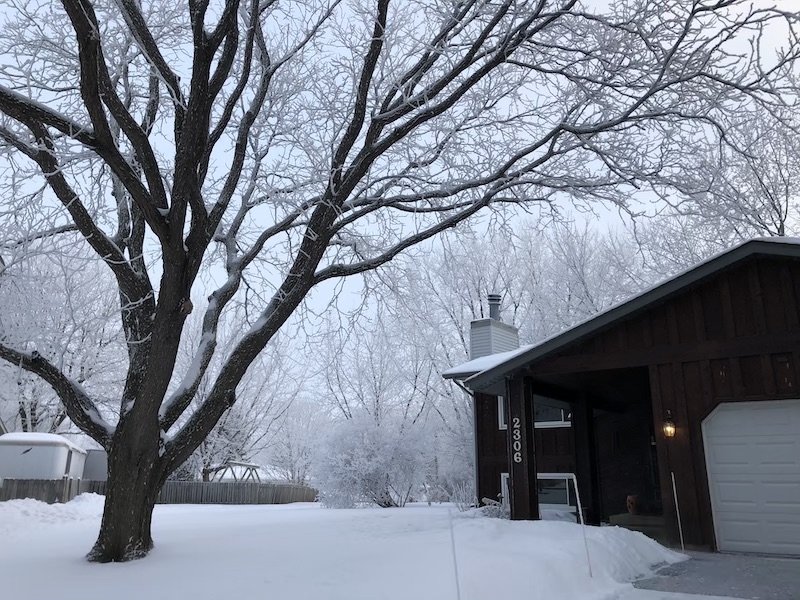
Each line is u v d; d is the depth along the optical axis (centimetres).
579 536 826
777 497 929
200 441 878
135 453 793
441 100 991
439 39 949
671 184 1000
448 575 603
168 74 802
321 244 946
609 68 981
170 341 802
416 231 1204
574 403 1435
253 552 823
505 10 867
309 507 2338
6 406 2578
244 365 916
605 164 1026
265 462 3809
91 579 641
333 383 3006
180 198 768
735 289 998
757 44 851
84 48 634
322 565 699
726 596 622
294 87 1116
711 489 975
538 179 1041
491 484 1730
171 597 552
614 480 1728
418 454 2255
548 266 2864
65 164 769
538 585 607
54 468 2114
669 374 1034
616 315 1067
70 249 904
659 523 1382
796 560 853
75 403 864
